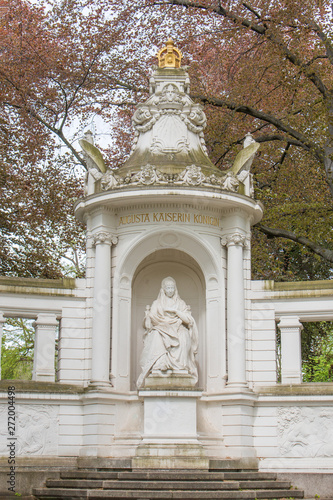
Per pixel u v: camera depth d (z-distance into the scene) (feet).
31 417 71.67
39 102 113.50
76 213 79.05
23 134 113.70
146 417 69.72
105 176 75.10
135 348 78.13
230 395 71.67
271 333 76.59
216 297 75.82
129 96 119.03
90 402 71.51
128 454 69.51
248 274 77.82
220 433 71.97
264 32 103.50
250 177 79.97
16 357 148.56
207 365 75.31
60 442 71.67
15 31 111.45
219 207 76.48
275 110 113.91
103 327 73.15
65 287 76.33
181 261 80.48
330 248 118.73
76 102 115.55
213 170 77.97
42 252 117.70
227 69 111.65
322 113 95.14
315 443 72.02
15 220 116.57
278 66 100.78
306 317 76.59
